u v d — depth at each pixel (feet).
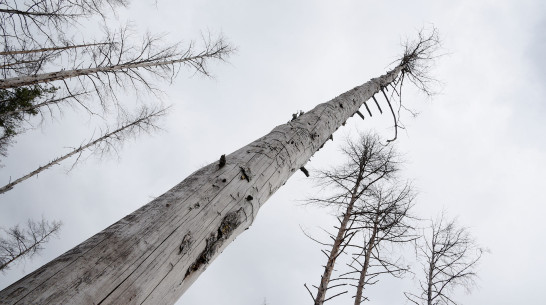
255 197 5.41
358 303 17.28
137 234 3.62
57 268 2.97
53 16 18.58
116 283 3.09
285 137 7.18
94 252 3.24
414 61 21.49
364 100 15.25
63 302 2.68
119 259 3.27
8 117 28.09
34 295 2.64
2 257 33.76
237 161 5.62
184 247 3.88
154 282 3.44
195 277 4.23
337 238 17.15
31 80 20.08
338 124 11.07
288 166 6.89
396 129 21.26
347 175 21.16
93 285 2.95
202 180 4.90
